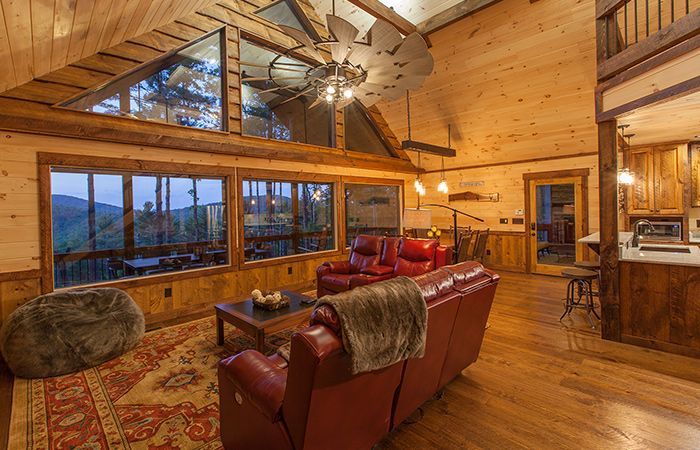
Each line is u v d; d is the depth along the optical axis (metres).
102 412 2.33
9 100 3.33
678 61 2.63
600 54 3.40
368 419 1.68
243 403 1.64
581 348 3.25
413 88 3.14
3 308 3.33
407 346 1.54
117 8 2.79
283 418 1.43
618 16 3.94
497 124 6.18
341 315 1.33
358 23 5.27
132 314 3.44
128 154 4.05
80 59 3.67
